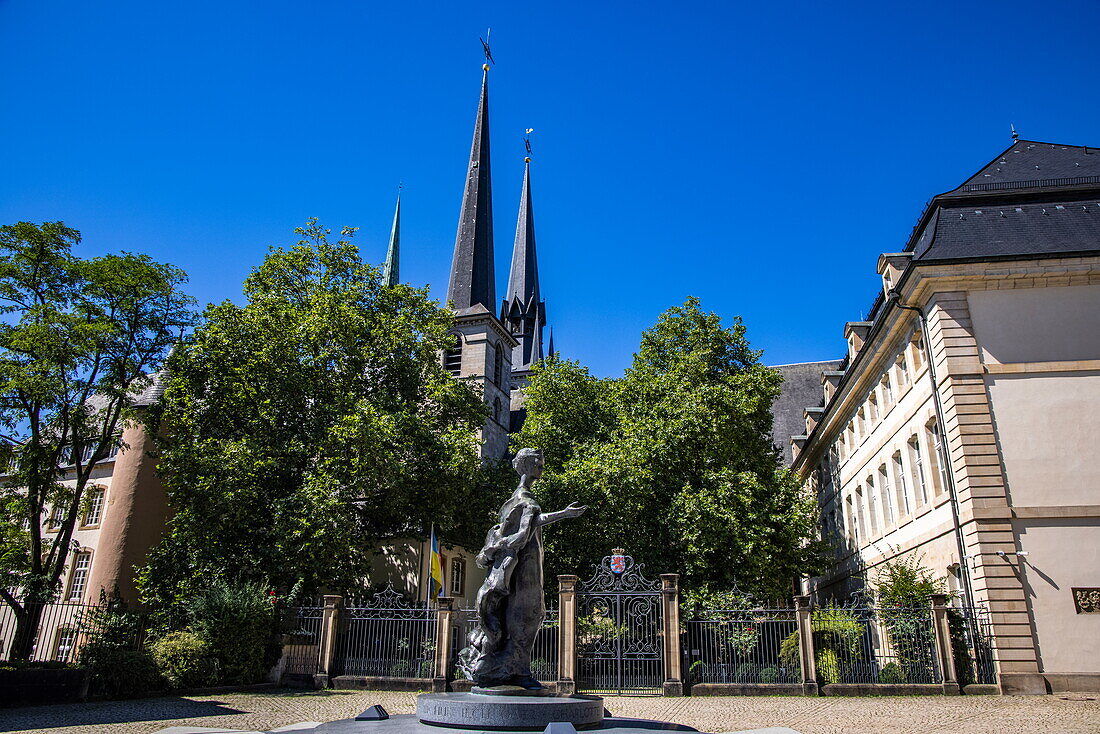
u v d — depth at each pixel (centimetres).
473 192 6341
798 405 5294
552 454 3556
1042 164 2550
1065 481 2005
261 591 2150
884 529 2964
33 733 1169
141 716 1395
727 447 3030
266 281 3238
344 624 2211
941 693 1817
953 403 2116
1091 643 1872
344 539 2492
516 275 8006
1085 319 2127
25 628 2377
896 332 2622
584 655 2094
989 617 1919
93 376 2770
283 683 2128
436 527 3114
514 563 973
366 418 2711
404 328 3266
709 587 2742
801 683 1858
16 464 2762
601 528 3008
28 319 2659
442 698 891
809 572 3184
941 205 2400
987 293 2194
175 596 2472
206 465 2544
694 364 3319
